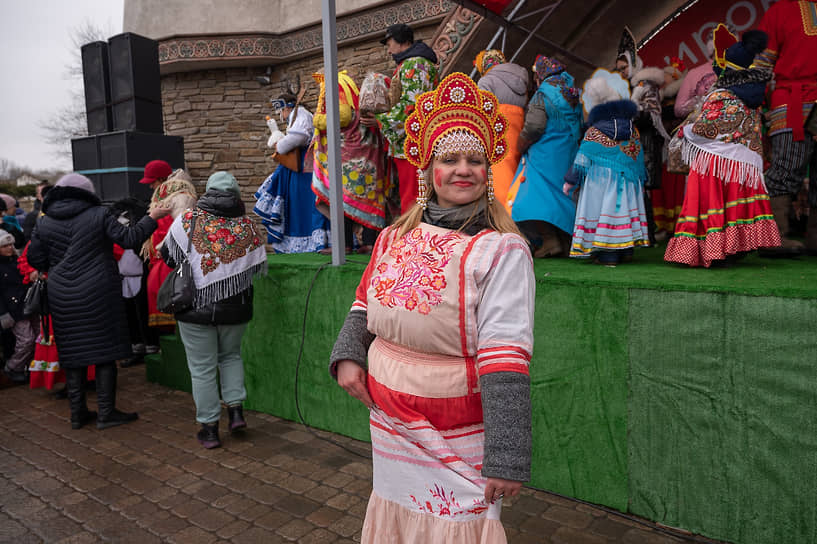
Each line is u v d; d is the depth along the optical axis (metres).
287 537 2.54
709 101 2.83
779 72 3.36
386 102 3.92
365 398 1.50
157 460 3.39
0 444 3.68
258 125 8.23
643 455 2.45
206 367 3.49
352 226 4.62
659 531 2.42
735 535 2.26
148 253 5.05
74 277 3.75
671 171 3.42
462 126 1.35
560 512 2.60
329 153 3.51
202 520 2.71
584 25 5.56
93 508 2.84
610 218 3.12
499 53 4.03
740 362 2.17
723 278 2.45
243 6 7.67
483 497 1.29
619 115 3.19
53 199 3.79
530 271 1.34
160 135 7.00
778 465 2.13
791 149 3.31
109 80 7.01
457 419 1.34
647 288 2.36
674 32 5.62
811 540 2.09
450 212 1.39
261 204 5.14
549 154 3.43
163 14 7.84
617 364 2.47
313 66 7.62
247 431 3.80
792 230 4.56
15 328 5.05
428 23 6.30
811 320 2.02
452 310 1.29
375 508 1.49
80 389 3.94
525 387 1.22
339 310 3.50
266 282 3.92
